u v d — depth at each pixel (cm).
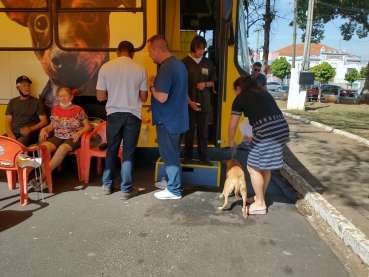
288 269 297
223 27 500
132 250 321
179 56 668
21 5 502
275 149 371
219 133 529
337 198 452
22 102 512
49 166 454
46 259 305
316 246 337
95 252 317
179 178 441
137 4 498
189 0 626
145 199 445
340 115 1463
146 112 527
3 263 297
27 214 395
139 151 712
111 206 421
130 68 420
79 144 493
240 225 377
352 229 346
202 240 342
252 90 377
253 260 309
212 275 286
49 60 512
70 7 502
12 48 510
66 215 394
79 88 516
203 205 430
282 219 396
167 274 286
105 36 505
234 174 403
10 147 407
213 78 485
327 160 657
